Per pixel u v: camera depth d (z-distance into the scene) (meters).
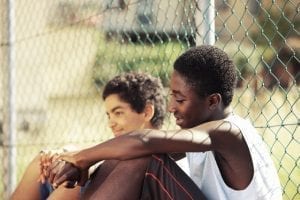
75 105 5.92
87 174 3.15
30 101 6.32
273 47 4.07
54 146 5.57
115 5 4.80
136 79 3.77
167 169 2.91
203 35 3.71
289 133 3.86
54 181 3.16
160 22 4.43
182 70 3.08
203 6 3.71
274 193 3.06
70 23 5.24
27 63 6.07
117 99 3.74
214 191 3.03
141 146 2.91
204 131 2.92
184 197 2.89
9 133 5.26
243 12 3.84
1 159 5.68
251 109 3.88
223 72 3.08
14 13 5.43
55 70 6.04
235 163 2.96
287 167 3.81
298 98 3.62
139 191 2.95
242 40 3.72
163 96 3.81
